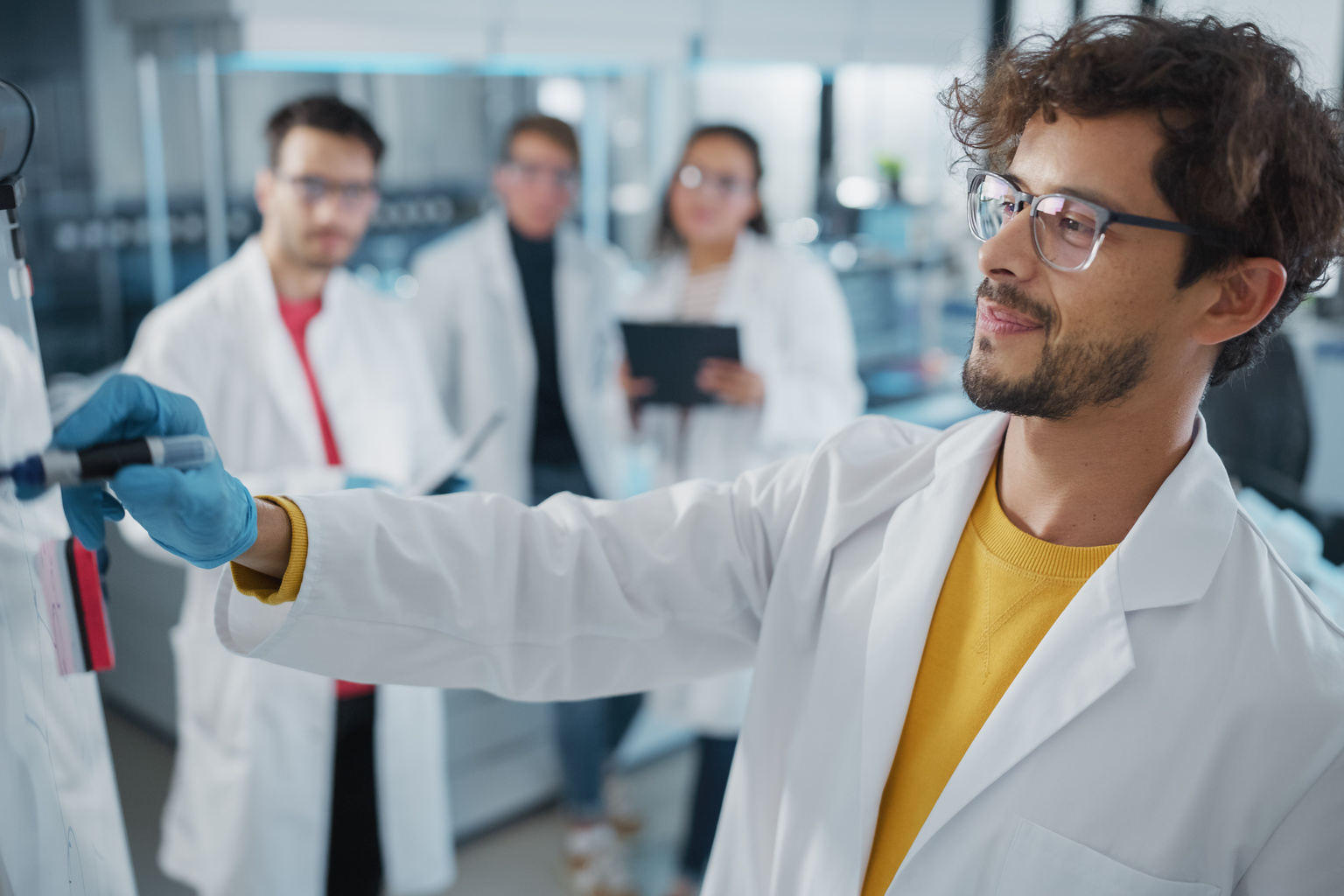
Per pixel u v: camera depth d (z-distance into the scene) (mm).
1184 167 630
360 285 1768
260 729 1468
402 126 2582
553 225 2234
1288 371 2023
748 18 2414
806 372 2070
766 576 890
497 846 2145
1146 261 645
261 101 2420
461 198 2738
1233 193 626
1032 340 680
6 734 564
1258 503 1749
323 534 735
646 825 2242
